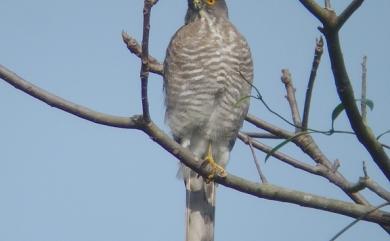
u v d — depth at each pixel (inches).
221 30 511.8
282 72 410.0
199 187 495.5
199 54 504.1
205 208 494.9
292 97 403.2
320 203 313.3
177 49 508.7
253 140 392.5
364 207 307.9
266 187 326.0
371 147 263.7
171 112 516.4
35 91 314.8
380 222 304.2
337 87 252.1
